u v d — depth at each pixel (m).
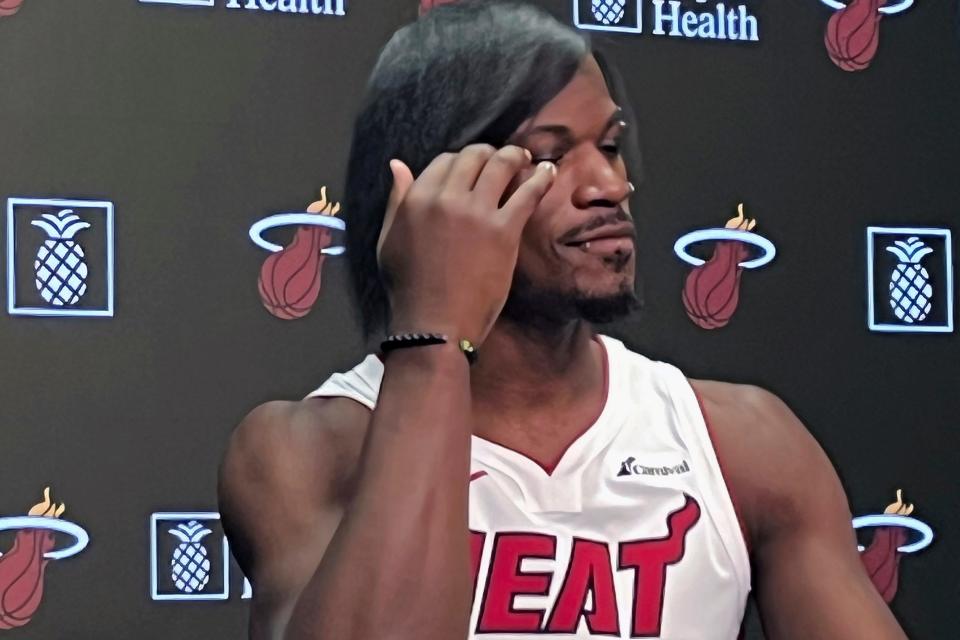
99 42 2.45
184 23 2.48
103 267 2.43
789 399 2.67
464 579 1.20
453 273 1.26
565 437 1.47
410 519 1.19
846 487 2.68
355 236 1.55
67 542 2.38
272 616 1.36
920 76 2.77
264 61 2.51
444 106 1.43
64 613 2.38
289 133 2.51
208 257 2.47
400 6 2.56
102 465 2.40
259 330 2.48
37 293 2.39
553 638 1.38
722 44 2.68
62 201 2.42
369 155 1.52
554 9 2.60
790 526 1.47
